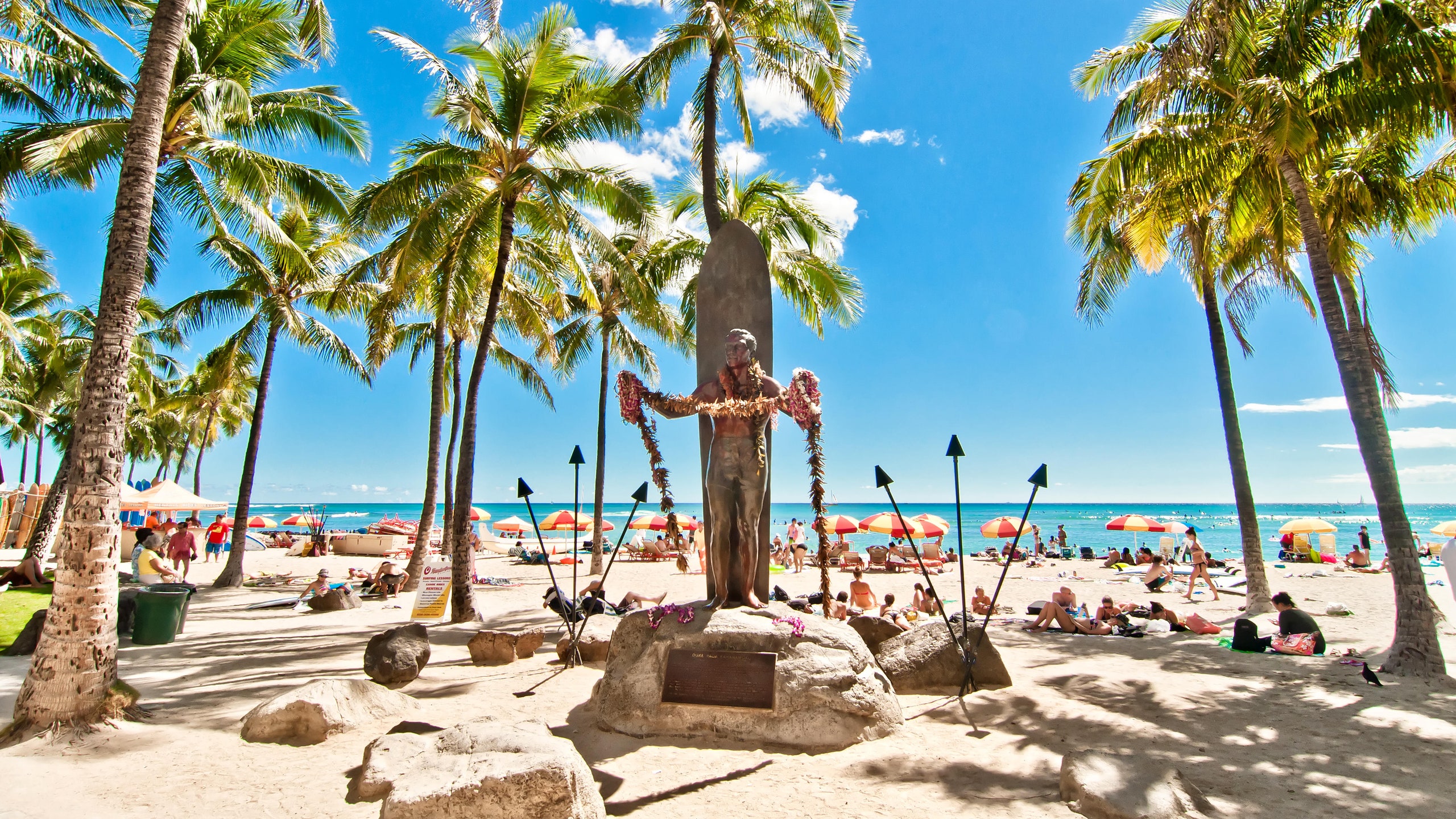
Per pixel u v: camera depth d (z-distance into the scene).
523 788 3.97
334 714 5.98
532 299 18.14
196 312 20.39
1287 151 9.21
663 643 6.31
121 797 4.65
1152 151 10.48
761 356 7.76
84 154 12.60
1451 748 5.68
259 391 20.14
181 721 6.34
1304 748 5.66
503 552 34.31
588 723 6.34
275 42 14.02
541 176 13.07
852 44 13.62
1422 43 8.19
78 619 6.08
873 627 8.70
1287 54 9.44
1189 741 5.85
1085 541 66.88
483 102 13.45
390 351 22.95
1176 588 19.23
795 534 26.70
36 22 12.23
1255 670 8.60
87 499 6.24
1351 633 11.70
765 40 13.14
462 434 13.66
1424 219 11.06
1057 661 9.33
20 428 38.09
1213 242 13.84
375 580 18.03
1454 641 10.52
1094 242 14.18
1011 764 5.29
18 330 25.42
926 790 4.82
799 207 18.89
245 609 15.11
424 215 12.71
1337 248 10.44
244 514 19.70
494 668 8.85
